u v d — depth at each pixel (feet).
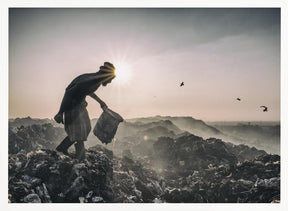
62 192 16.99
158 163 45.78
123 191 21.35
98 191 17.52
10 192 15.48
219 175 28.17
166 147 51.75
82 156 19.39
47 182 17.25
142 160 47.65
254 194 21.15
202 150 44.93
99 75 18.04
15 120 62.75
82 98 18.51
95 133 19.26
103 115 19.13
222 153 44.24
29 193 15.99
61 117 18.15
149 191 24.98
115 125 18.83
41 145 34.01
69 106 18.19
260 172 25.73
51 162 18.43
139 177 28.12
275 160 29.17
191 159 43.09
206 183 26.30
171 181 33.12
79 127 18.47
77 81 17.89
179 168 41.60
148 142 68.85
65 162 18.57
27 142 31.35
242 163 28.60
